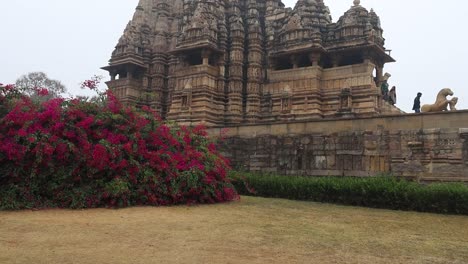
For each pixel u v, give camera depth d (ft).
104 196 41.86
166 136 51.44
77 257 23.02
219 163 54.24
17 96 46.50
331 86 97.14
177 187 46.32
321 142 68.49
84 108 47.50
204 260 23.32
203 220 36.70
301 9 106.52
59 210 39.06
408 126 60.49
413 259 25.35
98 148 42.83
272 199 57.52
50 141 41.73
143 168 46.01
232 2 119.03
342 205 53.31
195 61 115.44
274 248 26.89
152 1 143.95
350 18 99.50
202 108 102.53
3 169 40.83
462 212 45.78
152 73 131.23
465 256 26.48
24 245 25.27
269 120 102.68
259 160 75.05
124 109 50.31
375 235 32.73
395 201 50.24
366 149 63.72
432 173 57.67
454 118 56.85
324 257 25.07
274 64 106.63
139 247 25.85
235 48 110.32
